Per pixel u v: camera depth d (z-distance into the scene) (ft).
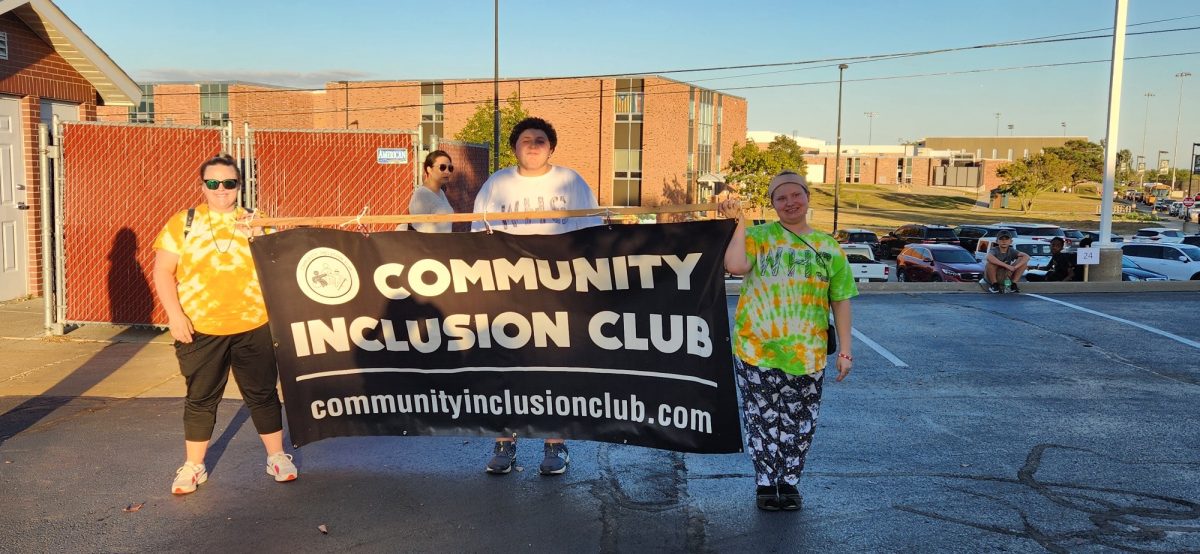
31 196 38.24
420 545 14.10
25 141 37.78
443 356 16.52
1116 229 217.36
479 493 16.42
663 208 15.42
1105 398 24.17
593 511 15.53
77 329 32.48
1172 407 23.15
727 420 15.33
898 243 143.02
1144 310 41.39
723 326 15.21
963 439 20.10
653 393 15.75
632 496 16.29
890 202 335.67
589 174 171.94
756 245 15.29
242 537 14.40
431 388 16.66
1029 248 93.97
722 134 209.77
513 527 14.82
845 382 26.27
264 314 16.34
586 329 15.98
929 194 378.73
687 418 15.57
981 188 387.34
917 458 18.63
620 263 15.57
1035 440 20.01
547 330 16.14
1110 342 32.81
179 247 15.65
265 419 16.78
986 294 50.67
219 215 15.92
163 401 23.03
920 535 14.52
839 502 16.01
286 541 14.25
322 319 16.46
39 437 19.80
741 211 15.08
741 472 17.65
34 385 24.48
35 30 37.76
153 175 31.65
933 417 22.08
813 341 15.10
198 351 15.92
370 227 32.94
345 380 16.74
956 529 14.78
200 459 16.53
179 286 15.89
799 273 14.96
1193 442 19.85
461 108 178.29
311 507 15.70
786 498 15.51
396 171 33.50
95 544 14.10
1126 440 20.01
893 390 25.18
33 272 38.75
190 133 31.45
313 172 33.63
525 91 173.27
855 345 32.30
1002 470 17.83
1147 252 81.87
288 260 16.21
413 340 16.51
